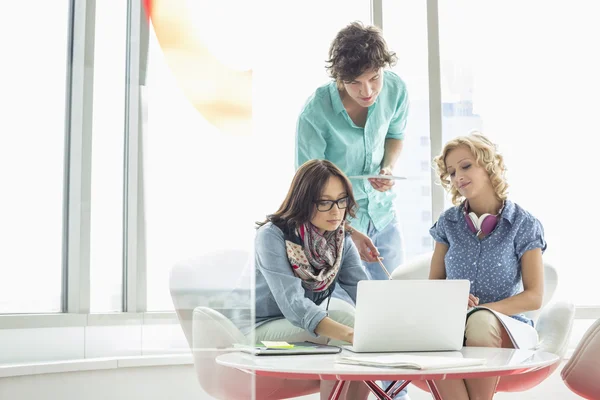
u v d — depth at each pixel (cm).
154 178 201
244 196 207
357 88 261
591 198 331
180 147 202
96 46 202
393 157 286
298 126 275
